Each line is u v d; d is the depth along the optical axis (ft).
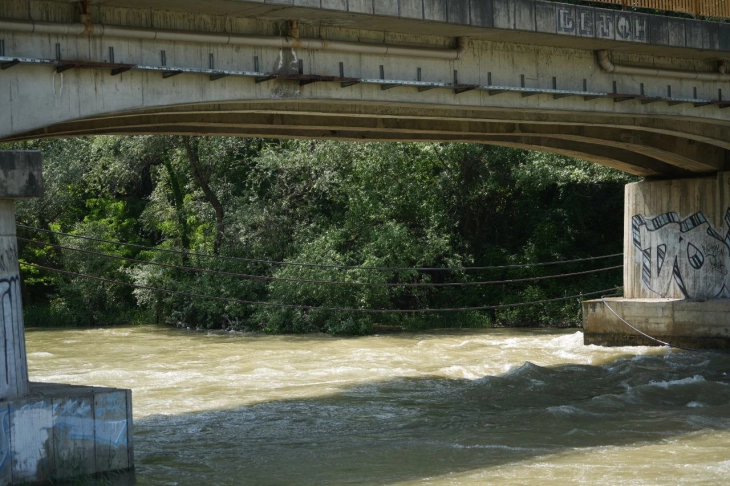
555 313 121.29
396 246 120.78
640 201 95.55
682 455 47.96
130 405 44.57
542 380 74.38
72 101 43.16
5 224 40.70
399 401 66.80
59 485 41.06
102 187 150.10
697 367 79.66
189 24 47.55
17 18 41.60
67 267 140.05
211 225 134.00
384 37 55.72
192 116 60.29
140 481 44.09
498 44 61.62
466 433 55.01
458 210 133.39
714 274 89.76
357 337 112.27
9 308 40.70
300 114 58.90
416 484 43.04
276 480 44.62
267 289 125.49
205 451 51.52
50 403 41.22
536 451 49.49
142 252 143.13
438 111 63.26
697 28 68.13
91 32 43.39
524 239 134.62
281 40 50.26
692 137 78.95
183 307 130.62
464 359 88.33
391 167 123.75
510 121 67.82
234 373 81.82
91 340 114.01
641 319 91.91
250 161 137.28
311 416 61.87
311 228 127.95
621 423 56.90
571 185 131.85
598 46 65.00
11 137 54.60
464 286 130.62
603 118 71.61
